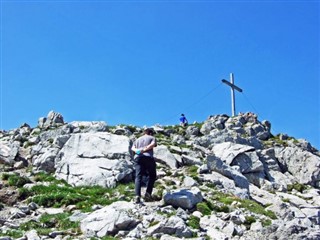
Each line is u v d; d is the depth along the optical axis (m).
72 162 26.88
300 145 38.97
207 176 26.52
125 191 23.58
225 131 36.75
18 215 20.27
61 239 17.22
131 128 36.41
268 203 25.08
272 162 34.25
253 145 36.22
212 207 21.53
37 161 27.91
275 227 17.73
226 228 18.70
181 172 27.28
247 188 27.80
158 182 24.84
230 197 23.89
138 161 21.03
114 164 26.05
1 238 16.34
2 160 28.98
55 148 28.92
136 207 19.69
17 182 24.59
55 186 24.14
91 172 25.88
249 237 18.00
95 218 18.44
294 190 31.58
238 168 30.84
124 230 17.83
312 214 26.22
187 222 18.84
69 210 21.20
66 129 33.00
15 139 33.28
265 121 42.16
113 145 27.56
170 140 34.94
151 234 17.28
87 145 27.66
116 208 19.55
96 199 22.34
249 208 22.42
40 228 18.70
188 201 20.64
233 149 32.28
